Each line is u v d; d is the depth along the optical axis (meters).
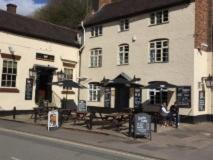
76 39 31.23
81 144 13.98
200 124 21.61
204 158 11.89
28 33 26.08
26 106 26.03
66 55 29.36
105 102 27.81
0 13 26.06
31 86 26.41
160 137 16.17
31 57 26.42
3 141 13.54
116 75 27.08
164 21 24.06
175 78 22.89
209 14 23.55
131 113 18.03
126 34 26.58
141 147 13.55
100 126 19.42
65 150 12.11
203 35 23.05
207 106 23.33
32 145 12.83
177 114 20.03
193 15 22.22
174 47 23.12
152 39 24.59
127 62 26.45
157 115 20.88
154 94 24.11
